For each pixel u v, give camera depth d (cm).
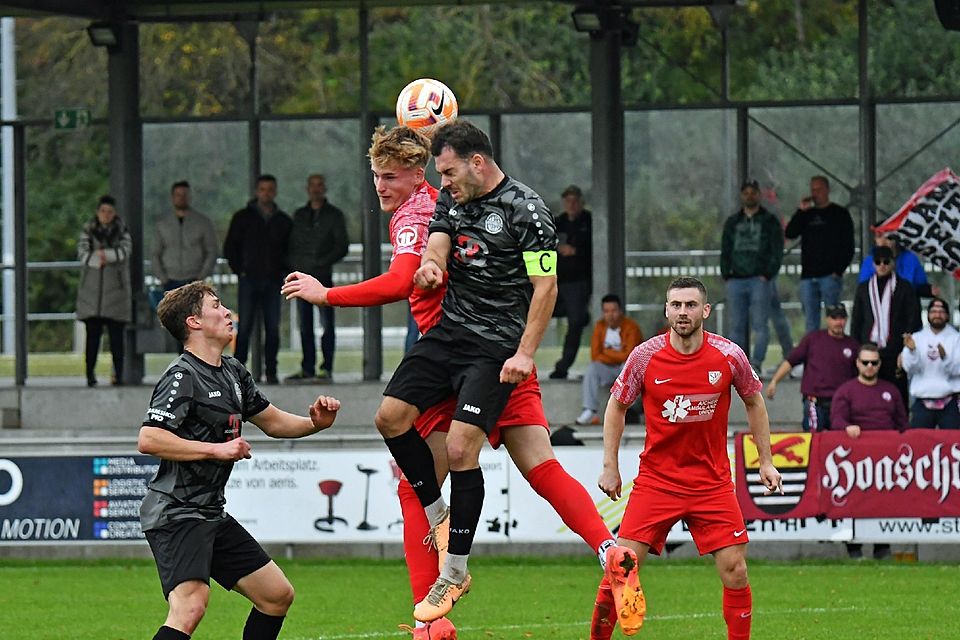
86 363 5841
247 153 6094
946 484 4491
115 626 3566
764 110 5872
